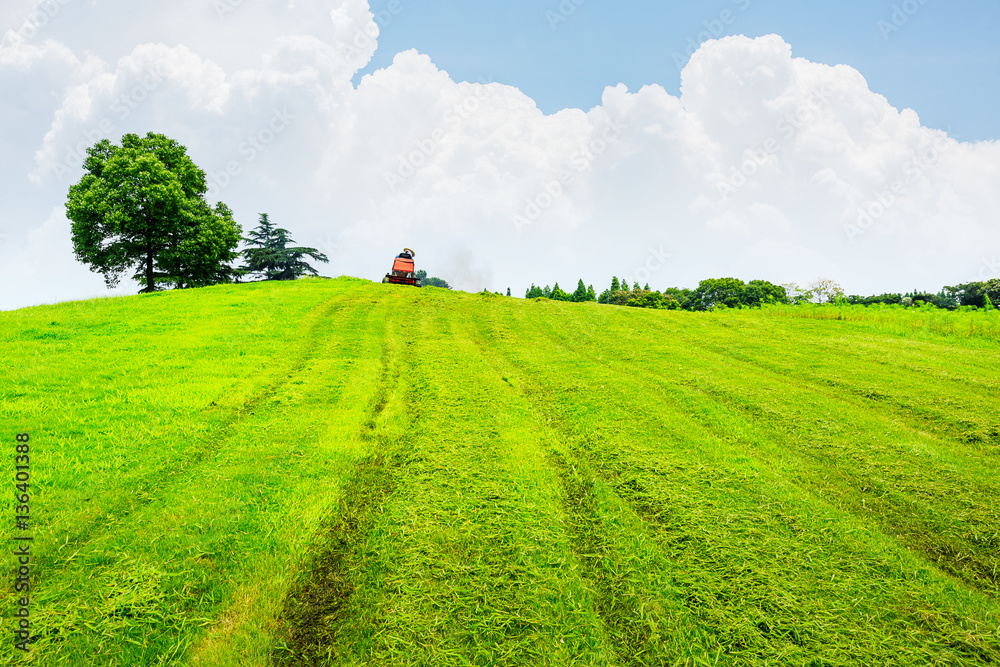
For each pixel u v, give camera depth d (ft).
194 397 32.14
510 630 14.57
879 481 23.09
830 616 15.03
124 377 35.45
